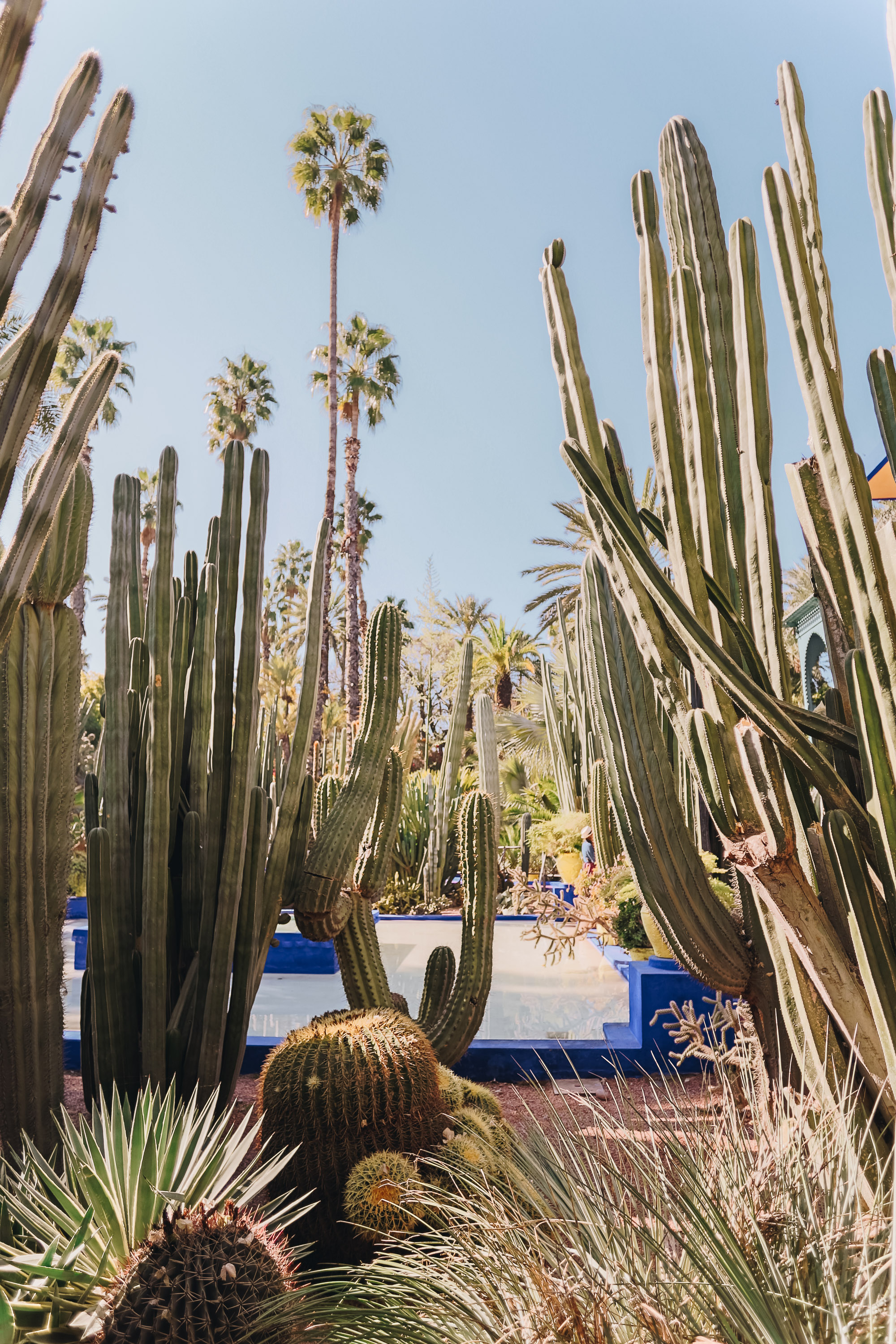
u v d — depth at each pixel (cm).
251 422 2622
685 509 231
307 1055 279
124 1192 200
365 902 431
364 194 2138
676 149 255
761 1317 124
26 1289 178
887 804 190
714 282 245
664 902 234
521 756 1606
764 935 229
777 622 224
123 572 333
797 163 229
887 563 187
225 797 327
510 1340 144
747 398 228
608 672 236
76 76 156
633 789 233
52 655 284
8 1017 270
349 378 2267
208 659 346
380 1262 198
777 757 215
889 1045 183
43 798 278
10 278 151
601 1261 156
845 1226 145
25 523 166
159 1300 170
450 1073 349
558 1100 420
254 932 327
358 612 2305
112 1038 305
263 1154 280
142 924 311
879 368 194
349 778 413
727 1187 161
